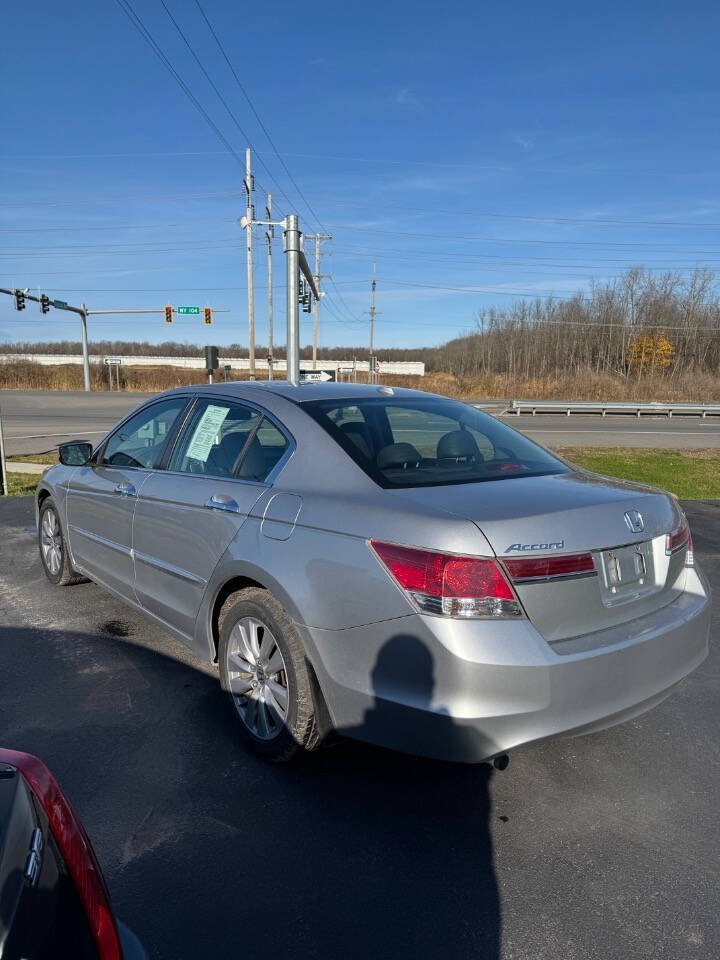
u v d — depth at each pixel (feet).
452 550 7.86
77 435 66.85
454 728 7.79
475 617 7.79
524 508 8.46
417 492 9.06
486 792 9.61
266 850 8.31
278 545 9.55
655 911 7.47
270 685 9.95
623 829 8.86
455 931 7.14
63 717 11.41
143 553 12.83
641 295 263.29
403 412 11.84
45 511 18.08
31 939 3.93
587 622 8.46
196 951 6.82
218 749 10.51
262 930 7.11
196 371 272.31
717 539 24.76
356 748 10.69
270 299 165.89
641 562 9.16
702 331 249.14
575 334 274.16
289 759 9.78
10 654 13.93
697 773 10.18
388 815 9.04
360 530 8.66
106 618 15.98
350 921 7.25
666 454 59.00
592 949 6.93
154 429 13.80
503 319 296.92
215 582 10.68
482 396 183.62
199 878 7.83
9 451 53.83
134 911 7.32
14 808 4.65
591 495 9.26
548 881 7.89
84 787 9.49
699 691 12.87
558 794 9.61
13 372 219.00
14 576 19.17
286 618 9.50
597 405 120.26
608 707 8.39
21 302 120.78
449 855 8.30
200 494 11.29
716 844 8.60
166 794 9.37
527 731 7.89
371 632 8.37
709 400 174.91
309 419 10.64
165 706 11.82
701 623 9.61
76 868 4.79
